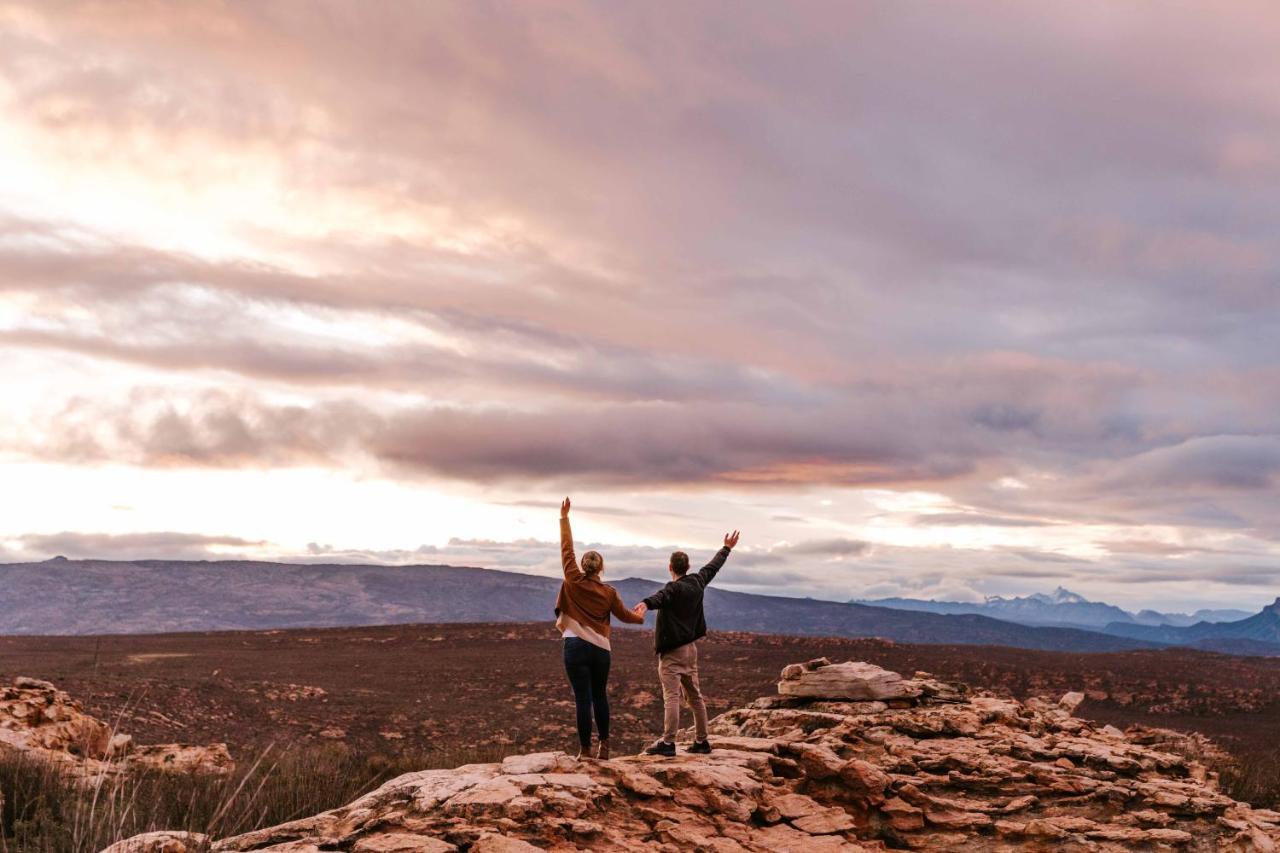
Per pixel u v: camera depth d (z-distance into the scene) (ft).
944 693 55.52
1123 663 311.06
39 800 33.71
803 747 39.52
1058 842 34.86
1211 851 34.27
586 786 30.58
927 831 36.40
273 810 38.68
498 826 27.43
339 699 188.03
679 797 32.55
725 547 40.42
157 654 285.64
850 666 53.52
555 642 360.48
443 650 326.65
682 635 38.01
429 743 150.20
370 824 27.48
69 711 67.15
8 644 317.83
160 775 49.16
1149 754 44.78
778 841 31.42
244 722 153.38
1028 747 44.19
